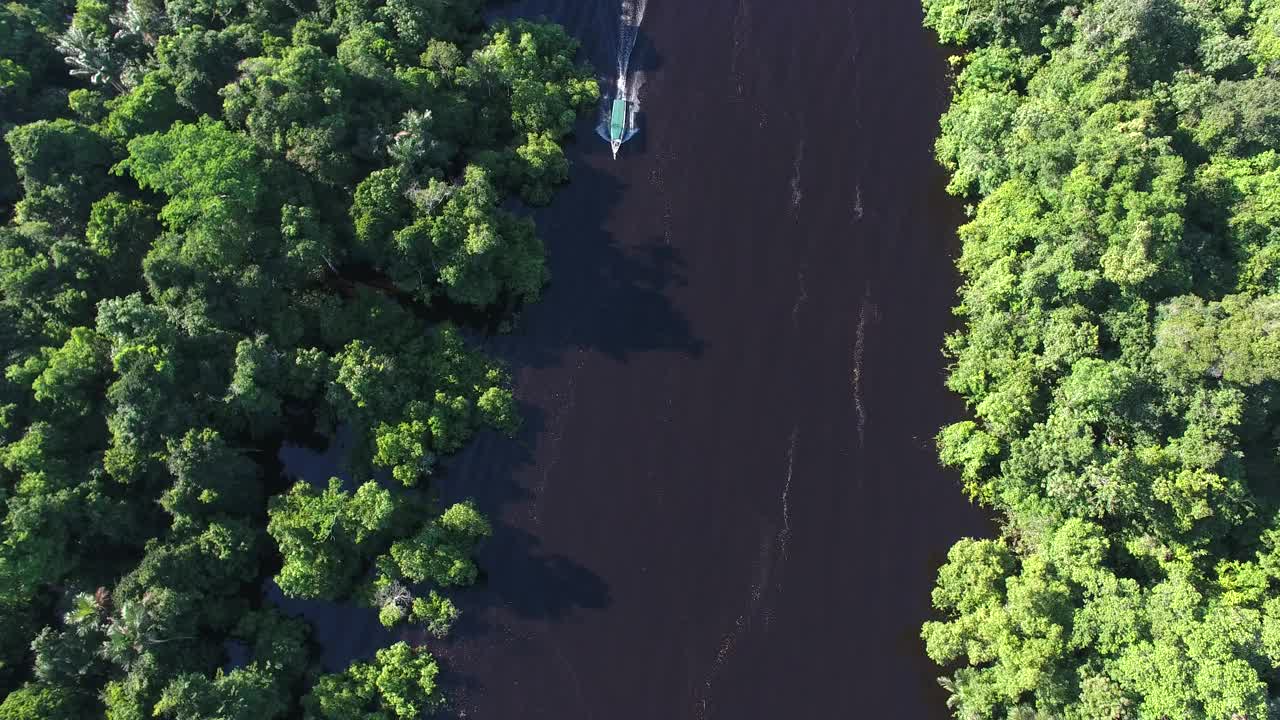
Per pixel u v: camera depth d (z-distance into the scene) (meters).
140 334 83.81
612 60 118.75
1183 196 90.81
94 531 79.31
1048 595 79.31
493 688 84.75
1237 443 83.31
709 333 102.38
